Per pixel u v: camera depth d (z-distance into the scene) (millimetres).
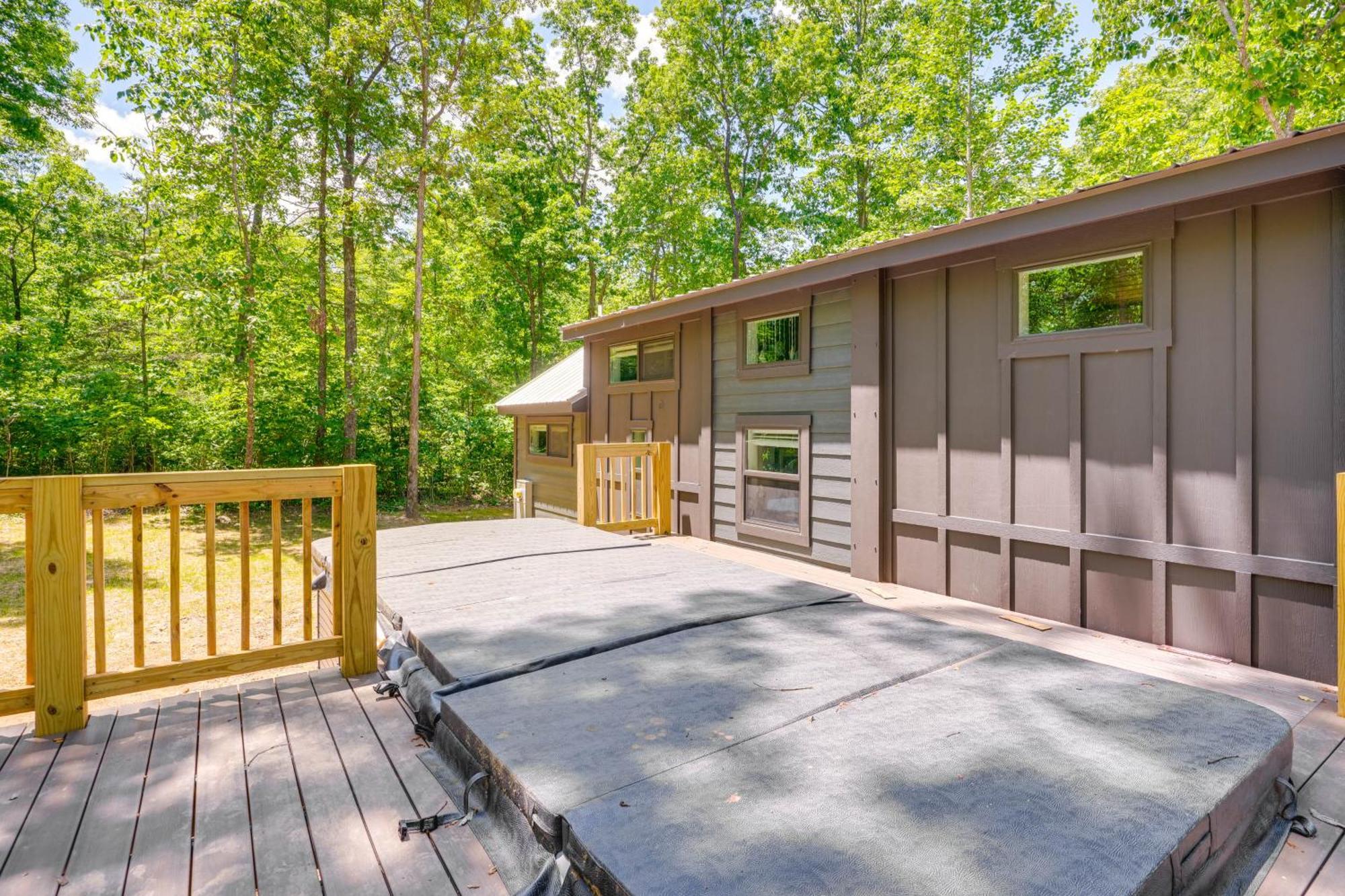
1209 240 3250
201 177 9938
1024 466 4000
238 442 12031
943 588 4457
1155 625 3449
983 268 4195
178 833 1793
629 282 20875
